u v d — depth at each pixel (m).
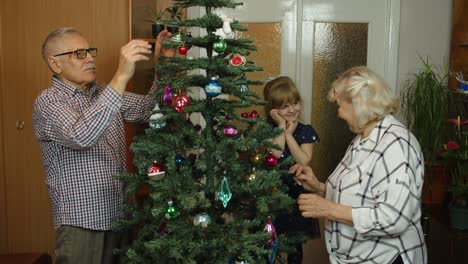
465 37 2.98
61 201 1.79
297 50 3.22
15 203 2.46
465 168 2.47
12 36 2.36
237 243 1.38
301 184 1.91
